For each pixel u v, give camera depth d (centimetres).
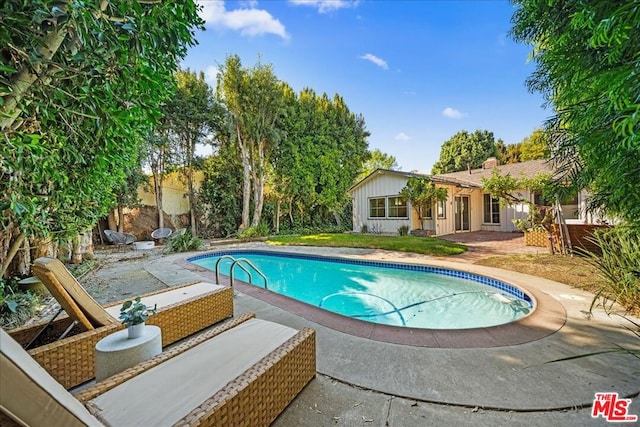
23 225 304
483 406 207
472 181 1702
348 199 2011
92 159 305
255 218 1620
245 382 170
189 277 655
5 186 248
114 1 180
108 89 195
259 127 1562
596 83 190
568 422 191
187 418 140
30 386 90
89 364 256
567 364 262
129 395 162
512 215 1505
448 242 1112
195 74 1481
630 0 167
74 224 423
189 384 173
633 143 154
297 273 891
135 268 773
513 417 196
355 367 262
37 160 237
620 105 154
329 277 834
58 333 305
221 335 238
